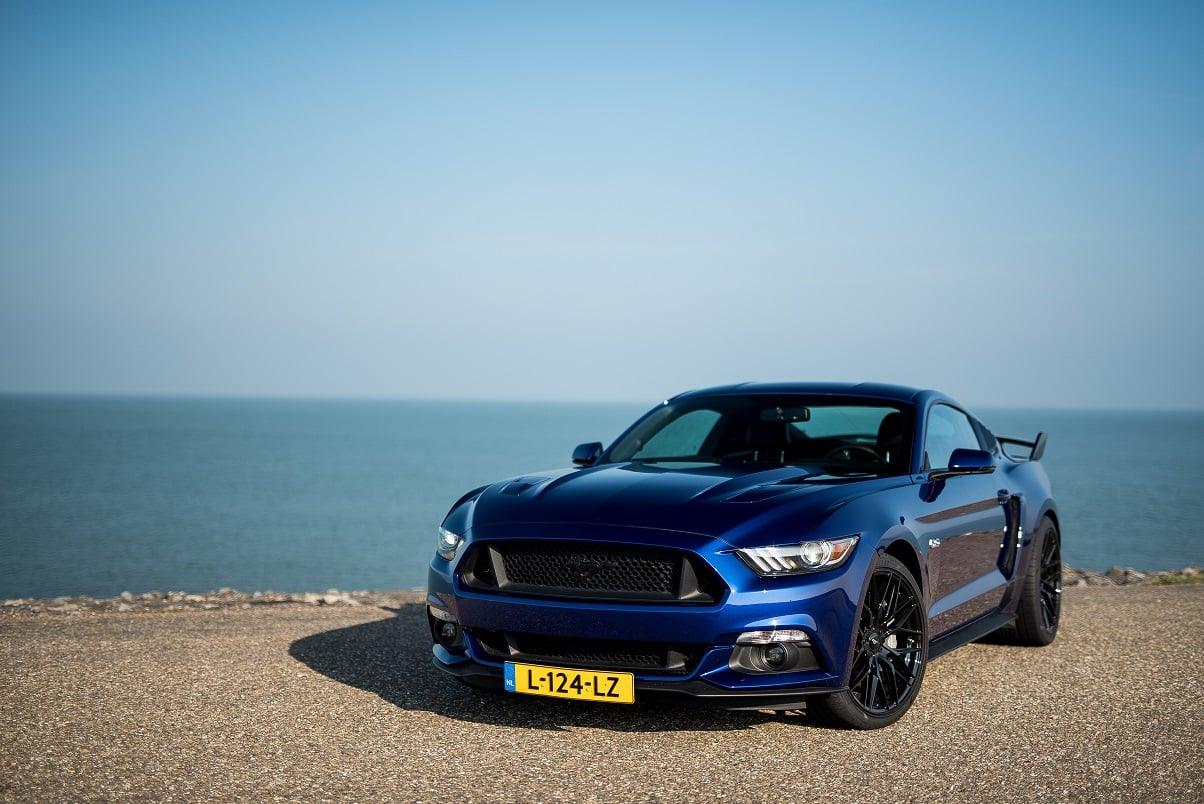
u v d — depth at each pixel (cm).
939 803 316
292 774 340
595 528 374
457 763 353
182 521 5212
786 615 358
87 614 727
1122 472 11000
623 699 363
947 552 456
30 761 352
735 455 491
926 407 500
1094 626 651
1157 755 366
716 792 324
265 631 614
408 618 672
